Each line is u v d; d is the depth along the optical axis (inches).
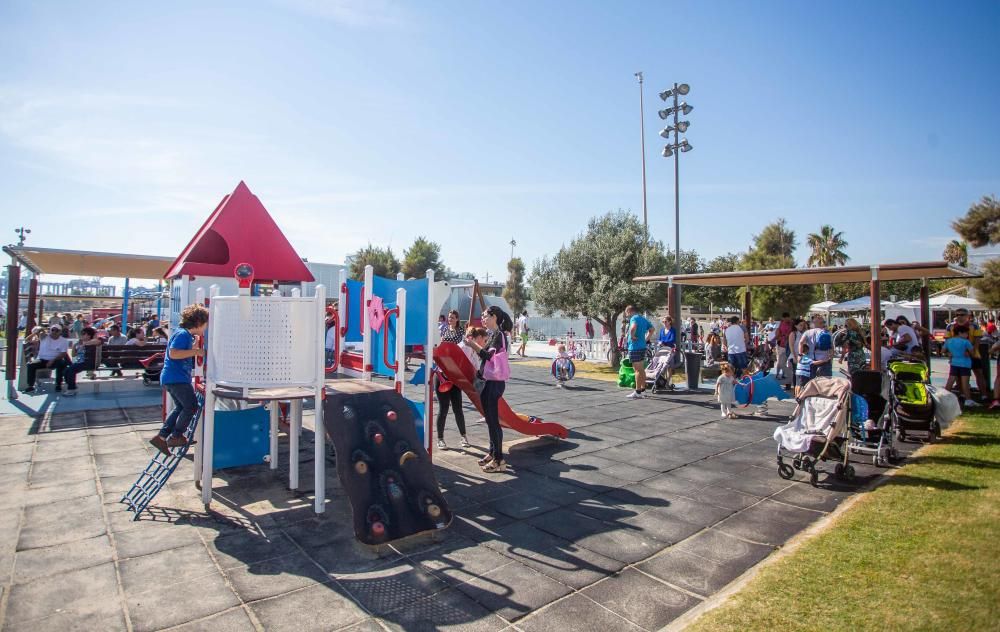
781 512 207.8
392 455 194.2
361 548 174.7
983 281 988.6
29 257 593.3
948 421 308.2
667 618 133.9
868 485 239.6
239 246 338.3
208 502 211.9
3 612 133.6
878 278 415.5
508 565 162.9
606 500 221.3
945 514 191.8
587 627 129.7
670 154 765.3
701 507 213.3
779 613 129.0
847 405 243.1
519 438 324.2
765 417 396.2
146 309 1402.6
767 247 2561.5
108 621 130.6
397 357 228.4
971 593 135.1
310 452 294.4
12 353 464.8
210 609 136.9
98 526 189.8
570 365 574.9
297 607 138.5
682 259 956.0
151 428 341.1
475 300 624.1
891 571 148.9
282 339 203.8
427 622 131.9
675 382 589.3
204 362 221.5
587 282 748.0
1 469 255.4
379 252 2028.8
